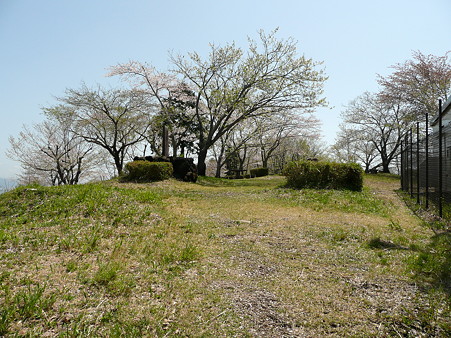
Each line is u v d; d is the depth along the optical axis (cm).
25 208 694
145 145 3008
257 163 4300
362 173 1275
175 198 1008
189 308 293
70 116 2444
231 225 642
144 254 436
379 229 621
